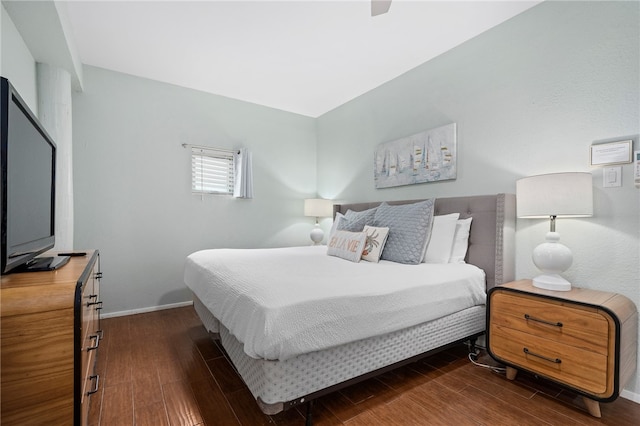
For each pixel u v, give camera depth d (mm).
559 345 1623
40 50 2215
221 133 3766
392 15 2262
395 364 1691
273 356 1235
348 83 3436
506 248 2188
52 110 2408
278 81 3385
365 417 1510
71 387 975
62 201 2438
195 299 2762
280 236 4234
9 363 903
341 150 4094
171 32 2467
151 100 3309
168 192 3396
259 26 2393
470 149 2568
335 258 2537
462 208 2510
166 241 3381
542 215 1835
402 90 3203
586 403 1549
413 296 1728
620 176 1768
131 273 3188
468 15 2258
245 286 1549
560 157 2027
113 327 2762
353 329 1461
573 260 1948
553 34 2057
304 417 1513
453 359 2158
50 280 1051
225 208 3789
